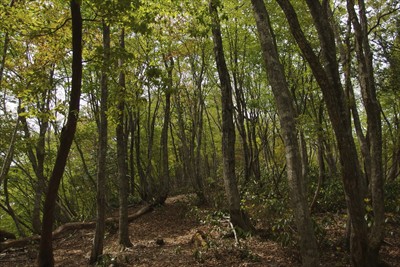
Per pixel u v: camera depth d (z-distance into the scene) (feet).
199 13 25.54
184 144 60.54
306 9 41.55
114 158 61.87
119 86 25.95
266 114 71.05
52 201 23.24
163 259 28.53
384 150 46.44
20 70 34.83
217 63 33.06
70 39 26.76
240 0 42.16
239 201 31.73
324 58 19.84
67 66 49.52
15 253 37.22
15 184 63.62
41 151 49.39
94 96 52.34
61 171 22.86
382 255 24.48
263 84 65.21
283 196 38.19
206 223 36.73
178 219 46.29
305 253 16.57
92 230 44.96
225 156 32.48
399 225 30.66
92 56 23.88
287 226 26.30
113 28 40.19
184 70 65.21
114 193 70.33
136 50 53.93
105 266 27.09
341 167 19.12
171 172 96.27
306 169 34.50
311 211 35.99
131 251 31.78
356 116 28.71
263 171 72.64
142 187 61.21
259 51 55.01
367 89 21.81
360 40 23.04
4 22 22.43
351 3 24.06
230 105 32.91
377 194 20.02
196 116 63.21
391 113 60.64
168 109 57.31
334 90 19.27
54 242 41.60
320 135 32.55
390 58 40.83
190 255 28.66
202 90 64.85
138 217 50.26
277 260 24.82
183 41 49.19
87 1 20.49
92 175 64.13
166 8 24.14
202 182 55.88
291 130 17.44
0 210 71.92
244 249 26.35
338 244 26.58
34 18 24.26
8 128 42.34
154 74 22.52
